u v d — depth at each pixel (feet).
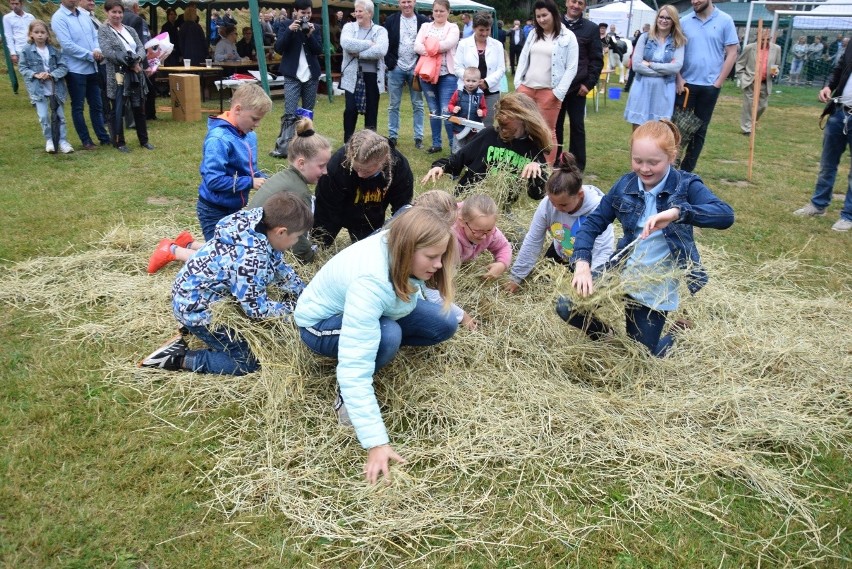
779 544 7.86
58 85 25.63
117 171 23.77
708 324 12.91
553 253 14.10
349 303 8.54
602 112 46.78
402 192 14.03
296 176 13.43
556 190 11.82
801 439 9.60
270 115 37.86
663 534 7.95
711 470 8.95
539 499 8.35
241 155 14.10
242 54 50.65
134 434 9.23
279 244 10.42
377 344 8.57
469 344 11.35
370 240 9.17
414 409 9.87
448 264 8.91
